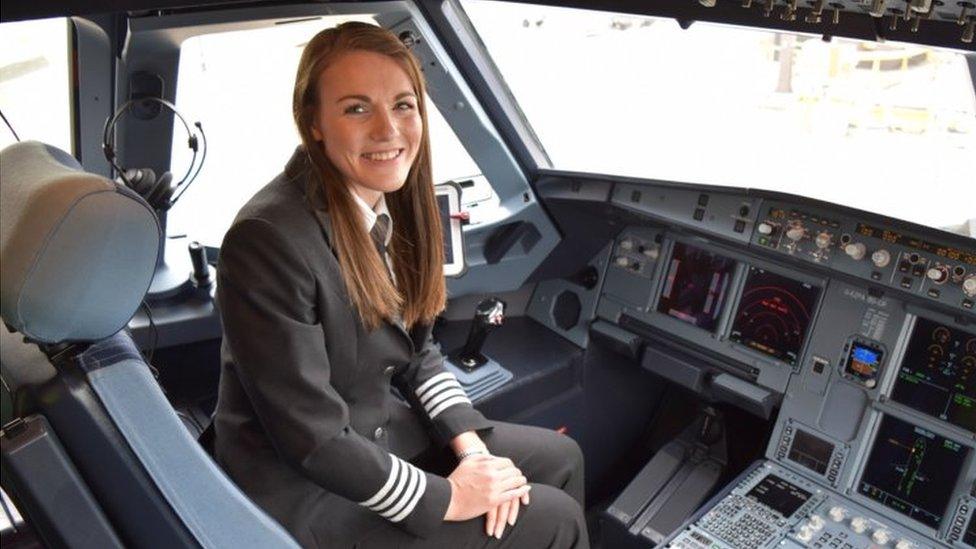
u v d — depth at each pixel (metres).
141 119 2.41
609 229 3.32
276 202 1.82
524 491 2.07
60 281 1.23
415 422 2.30
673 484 3.18
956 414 2.63
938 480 2.65
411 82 1.87
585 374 3.33
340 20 2.47
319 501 1.95
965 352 2.61
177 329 2.68
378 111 1.81
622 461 3.62
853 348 2.81
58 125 2.44
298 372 1.77
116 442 1.40
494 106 2.98
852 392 2.82
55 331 1.28
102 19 2.15
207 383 2.88
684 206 3.01
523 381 3.08
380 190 1.89
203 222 2.97
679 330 3.17
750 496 2.81
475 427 2.25
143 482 1.43
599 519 3.47
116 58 2.27
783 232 2.84
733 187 2.88
